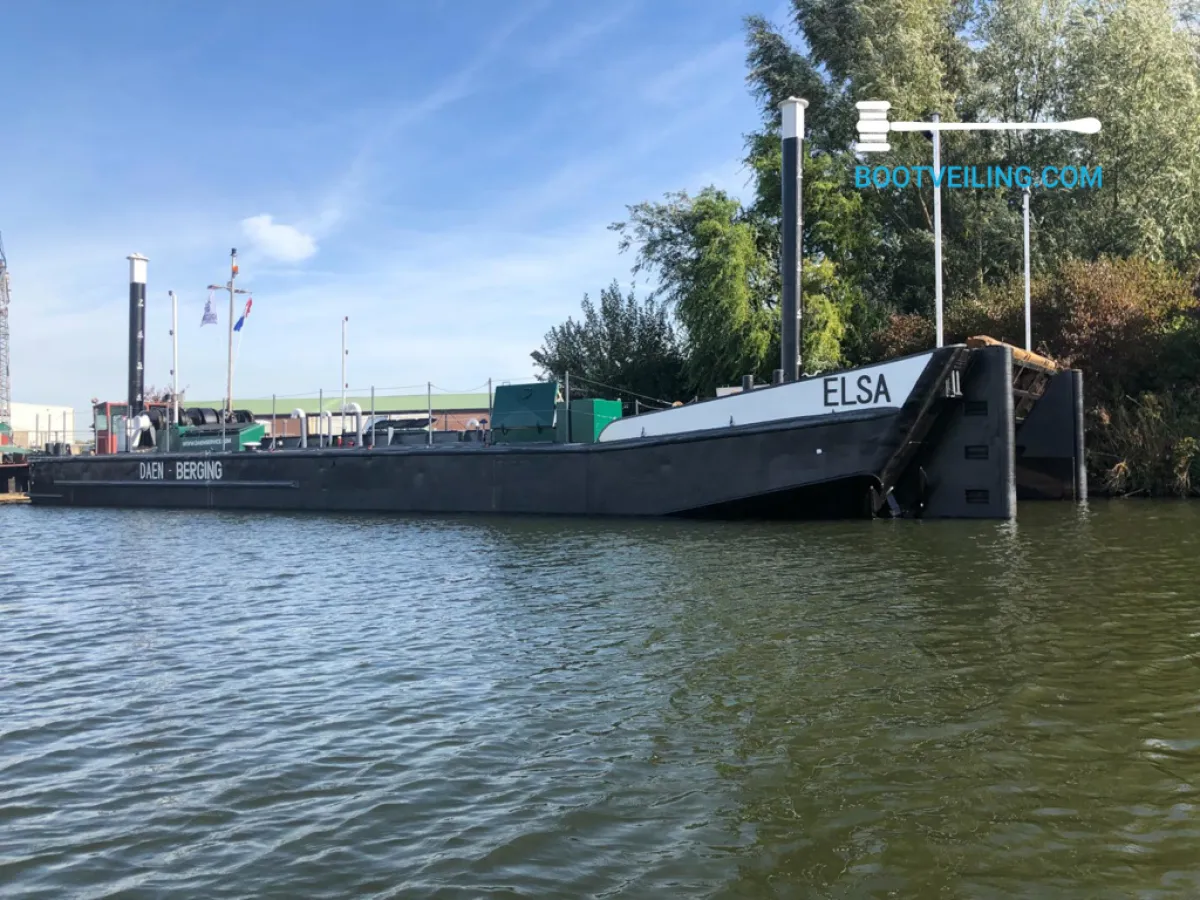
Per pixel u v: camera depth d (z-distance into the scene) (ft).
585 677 27.04
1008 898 14.69
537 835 17.24
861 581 39.88
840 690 24.81
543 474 76.07
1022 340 92.89
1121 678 25.29
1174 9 115.03
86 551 63.77
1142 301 89.25
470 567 49.01
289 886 15.81
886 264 119.03
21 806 19.53
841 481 62.34
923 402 59.36
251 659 30.96
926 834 16.80
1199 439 82.99
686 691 25.26
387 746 22.13
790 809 17.95
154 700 26.71
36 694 27.76
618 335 144.77
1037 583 38.63
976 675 25.77
